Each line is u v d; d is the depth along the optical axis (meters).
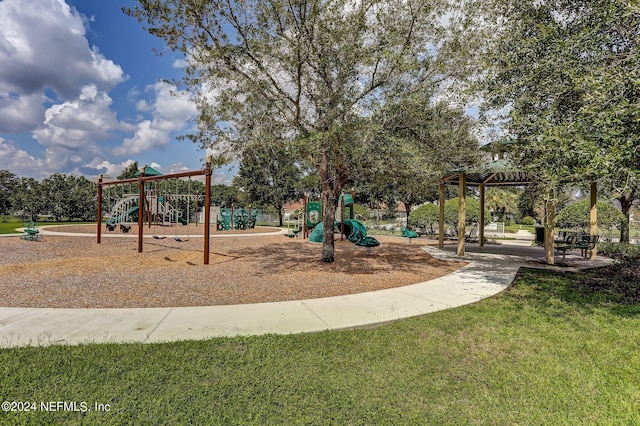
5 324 4.12
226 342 3.66
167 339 3.72
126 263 8.84
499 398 2.77
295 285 6.63
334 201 9.60
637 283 7.02
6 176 35.97
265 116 8.08
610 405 2.68
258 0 6.99
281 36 7.38
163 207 24.31
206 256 9.00
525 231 31.86
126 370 3.01
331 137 6.98
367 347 3.68
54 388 2.71
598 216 15.27
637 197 14.73
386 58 7.14
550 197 6.61
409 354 3.53
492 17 6.77
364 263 9.67
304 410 2.53
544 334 4.13
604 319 4.68
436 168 8.12
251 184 31.50
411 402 2.69
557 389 2.91
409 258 10.91
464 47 7.20
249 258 10.30
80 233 18.08
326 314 4.75
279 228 27.73
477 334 4.11
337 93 7.36
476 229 21.97
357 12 7.30
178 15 6.88
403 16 7.53
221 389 2.76
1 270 7.57
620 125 4.17
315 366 3.21
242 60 7.59
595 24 5.07
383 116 7.46
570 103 5.49
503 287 6.67
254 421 2.38
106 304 5.09
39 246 12.46
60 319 4.34
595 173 4.26
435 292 6.19
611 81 4.27
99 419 2.35
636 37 4.89
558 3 5.88
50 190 29.94
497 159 11.13
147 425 2.30
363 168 8.04
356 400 2.69
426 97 7.59
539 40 5.56
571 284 6.94
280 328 4.15
